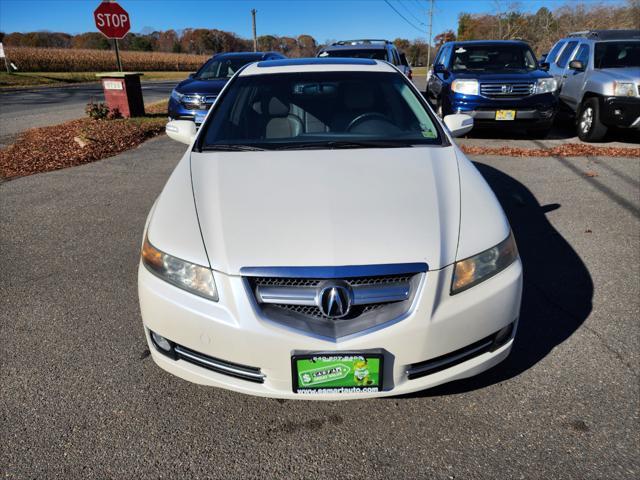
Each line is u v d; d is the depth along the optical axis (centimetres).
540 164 670
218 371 209
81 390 242
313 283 195
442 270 198
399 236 204
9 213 500
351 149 280
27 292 338
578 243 409
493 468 196
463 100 831
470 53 945
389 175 247
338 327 195
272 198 229
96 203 527
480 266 206
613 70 804
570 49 969
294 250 199
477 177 258
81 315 309
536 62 923
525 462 198
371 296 194
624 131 931
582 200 517
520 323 294
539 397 233
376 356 191
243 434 215
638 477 189
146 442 211
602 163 672
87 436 214
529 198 525
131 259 390
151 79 3216
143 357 268
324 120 310
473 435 212
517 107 814
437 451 205
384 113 315
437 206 223
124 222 471
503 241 217
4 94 1852
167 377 252
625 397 231
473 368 213
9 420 223
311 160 264
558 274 356
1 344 280
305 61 374
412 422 221
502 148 768
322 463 200
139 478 194
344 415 226
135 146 838
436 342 198
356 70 348
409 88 338
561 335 281
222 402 234
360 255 196
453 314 198
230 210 222
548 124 835
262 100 325
